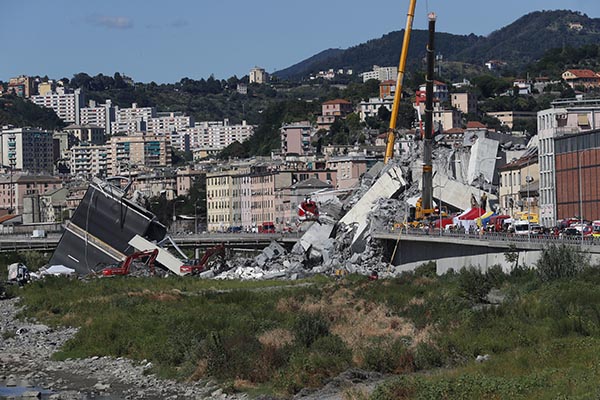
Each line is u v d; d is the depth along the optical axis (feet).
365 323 449.06
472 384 295.48
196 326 465.88
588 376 293.64
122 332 474.49
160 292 653.71
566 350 344.08
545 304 435.94
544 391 284.20
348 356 368.27
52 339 493.77
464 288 534.37
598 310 409.08
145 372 389.80
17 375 400.26
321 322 420.77
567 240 562.25
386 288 586.86
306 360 359.05
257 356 375.86
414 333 416.67
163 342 435.12
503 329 396.16
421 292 558.97
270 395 334.85
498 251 611.47
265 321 466.29
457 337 387.34
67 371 406.21
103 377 388.98
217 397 339.16
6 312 611.88
